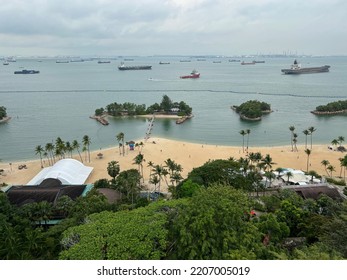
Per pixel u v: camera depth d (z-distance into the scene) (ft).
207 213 117.29
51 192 271.69
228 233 116.06
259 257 117.19
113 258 105.09
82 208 216.54
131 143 450.71
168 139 510.99
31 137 540.52
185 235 113.09
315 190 274.77
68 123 641.40
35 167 393.50
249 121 645.10
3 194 244.83
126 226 119.55
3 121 647.97
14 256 154.71
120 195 279.90
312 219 186.91
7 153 456.45
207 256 109.91
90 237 114.73
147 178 347.77
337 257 98.68
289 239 174.91
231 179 270.05
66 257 106.83
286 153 434.30
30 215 219.82
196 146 466.29
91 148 477.36
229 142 501.97
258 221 189.16
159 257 107.96
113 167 319.06
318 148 453.99
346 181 336.49
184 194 236.63
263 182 314.35
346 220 141.79
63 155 422.00
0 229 178.91
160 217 127.03
